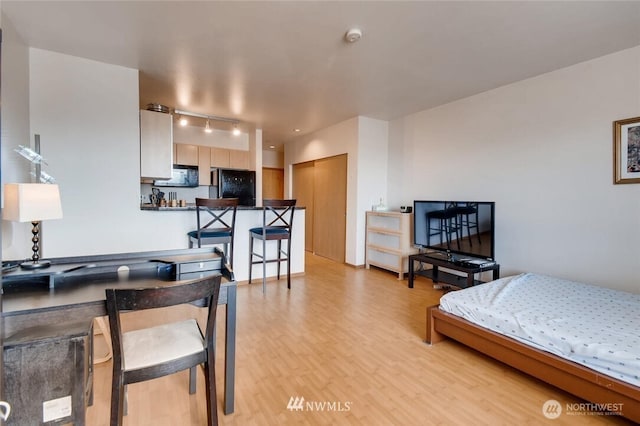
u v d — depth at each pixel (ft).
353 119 15.88
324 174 18.71
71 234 9.26
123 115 9.85
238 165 18.74
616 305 7.06
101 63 9.49
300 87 11.53
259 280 13.26
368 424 5.05
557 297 7.64
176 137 17.34
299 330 8.51
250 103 13.42
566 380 5.49
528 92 10.54
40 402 3.71
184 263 5.47
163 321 8.99
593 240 9.11
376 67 9.71
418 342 7.89
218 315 9.56
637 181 8.24
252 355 7.16
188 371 6.69
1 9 6.73
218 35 7.88
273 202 11.49
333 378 6.31
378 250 15.15
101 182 9.63
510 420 5.17
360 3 6.52
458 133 12.89
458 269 10.63
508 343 6.28
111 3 6.57
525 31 7.59
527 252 10.65
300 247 14.32
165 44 8.38
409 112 14.78
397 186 15.94
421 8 6.68
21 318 3.79
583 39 7.95
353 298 11.24
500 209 11.43
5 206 5.16
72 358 3.82
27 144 8.40
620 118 8.57
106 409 5.34
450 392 5.90
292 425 5.01
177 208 10.72
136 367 4.06
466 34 7.73
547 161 10.09
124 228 10.04
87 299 4.18
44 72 8.76
